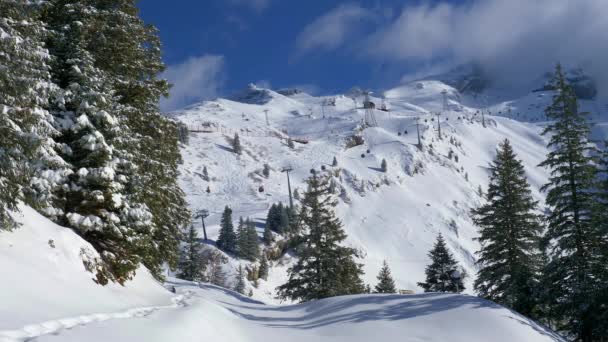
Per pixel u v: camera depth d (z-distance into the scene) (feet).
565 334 68.18
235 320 46.01
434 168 508.12
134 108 55.62
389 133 611.47
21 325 20.57
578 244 62.28
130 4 57.67
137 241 47.93
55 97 42.52
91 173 43.16
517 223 77.51
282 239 269.44
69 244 38.58
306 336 43.75
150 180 57.26
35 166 36.78
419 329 43.83
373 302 57.47
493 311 47.83
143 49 61.41
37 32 34.22
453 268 118.62
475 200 460.96
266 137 558.97
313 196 104.17
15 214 35.37
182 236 78.02
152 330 27.43
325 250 101.91
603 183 62.28
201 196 369.30
